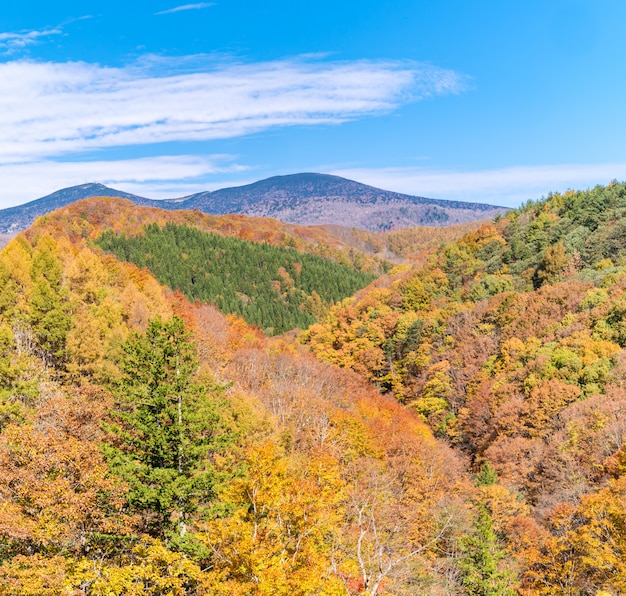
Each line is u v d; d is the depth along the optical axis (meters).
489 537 34.78
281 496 22.44
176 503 24.03
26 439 19.33
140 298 71.06
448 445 76.44
